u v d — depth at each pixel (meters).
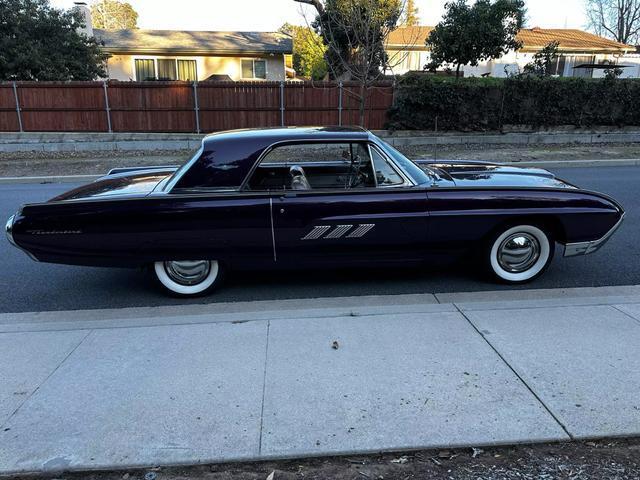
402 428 2.55
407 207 4.32
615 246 5.93
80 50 20.53
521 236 4.57
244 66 26.81
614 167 12.84
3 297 4.68
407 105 16.97
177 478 2.28
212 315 3.90
